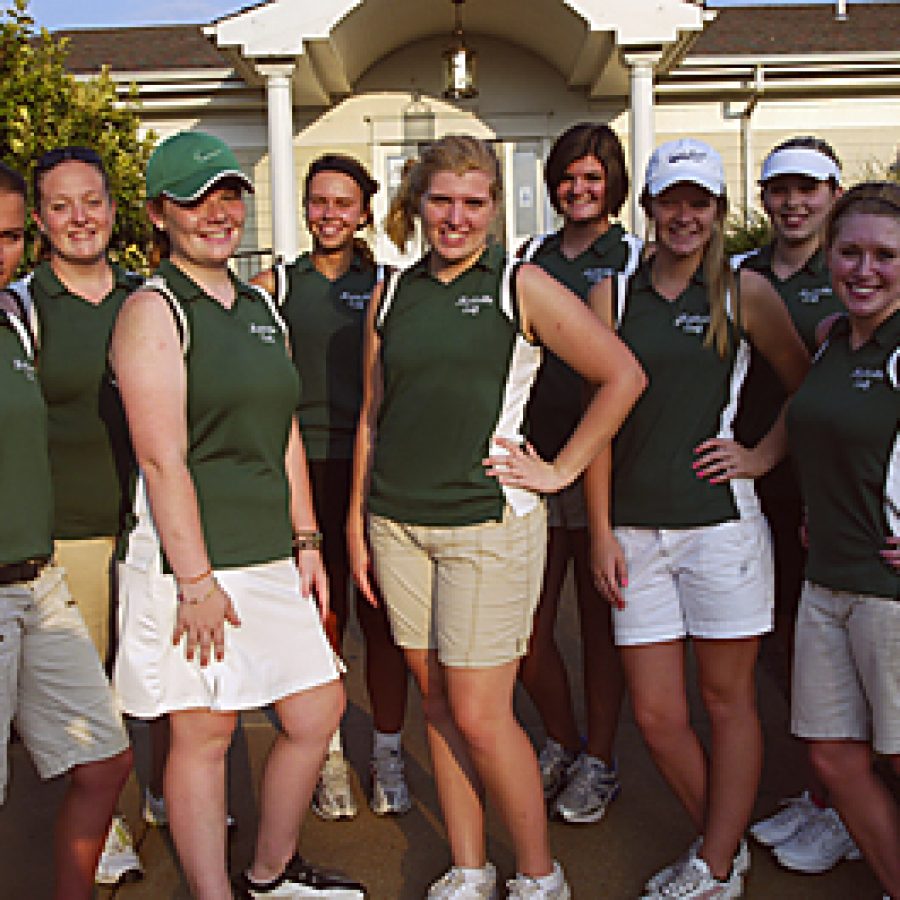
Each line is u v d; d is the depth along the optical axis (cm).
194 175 240
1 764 242
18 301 280
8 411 239
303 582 287
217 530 247
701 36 1193
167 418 236
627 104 1105
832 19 1257
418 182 255
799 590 340
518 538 259
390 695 342
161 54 1171
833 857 307
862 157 1124
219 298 254
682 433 277
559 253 351
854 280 255
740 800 281
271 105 950
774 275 345
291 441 290
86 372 285
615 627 289
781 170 325
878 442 252
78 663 258
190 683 247
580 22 945
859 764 272
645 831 331
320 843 329
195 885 254
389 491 264
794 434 271
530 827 272
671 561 279
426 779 372
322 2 924
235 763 388
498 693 262
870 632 256
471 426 255
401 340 258
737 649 277
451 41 1097
